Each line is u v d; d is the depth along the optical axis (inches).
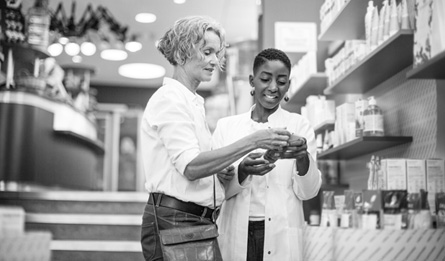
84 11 331.9
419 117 118.8
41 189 265.6
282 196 86.0
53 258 192.2
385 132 138.4
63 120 280.2
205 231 67.9
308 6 209.6
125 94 468.1
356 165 165.6
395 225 80.7
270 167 77.5
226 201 88.0
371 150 144.3
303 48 203.8
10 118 239.1
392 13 110.0
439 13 82.0
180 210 68.7
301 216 88.4
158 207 69.3
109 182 444.8
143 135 72.8
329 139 161.9
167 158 69.9
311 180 83.2
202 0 303.4
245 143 67.2
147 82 461.1
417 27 90.3
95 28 330.6
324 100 167.2
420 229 77.9
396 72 131.2
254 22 333.4
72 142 291.9
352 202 88.7
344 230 80.1
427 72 89.4
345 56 142.2
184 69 73.6
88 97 375.6
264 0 209.9
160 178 69.5
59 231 203.3
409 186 100.5
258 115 89.7
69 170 288.4
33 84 259.1
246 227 84.2
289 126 88.6
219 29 73.9
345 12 135.9
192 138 69.1
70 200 216.7
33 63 275.9
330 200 113.5
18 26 275.6
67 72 404.8
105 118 456.1
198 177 67.1
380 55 115.3
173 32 73.1
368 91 152.4
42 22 282.8
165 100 70.4
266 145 67.9
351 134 138.7
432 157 111.8
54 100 270.2
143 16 331.6
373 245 77.5
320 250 83.9
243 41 331.6
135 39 354.9
